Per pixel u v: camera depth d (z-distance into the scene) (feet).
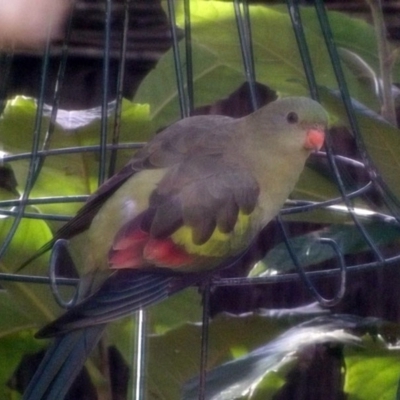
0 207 24.09
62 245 20.02
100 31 31.96
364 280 29.40
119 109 23.53
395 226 24.18
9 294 25.67
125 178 20.67
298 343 23.68
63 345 18.52
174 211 20.18
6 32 22.27
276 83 27.84
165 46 32.17
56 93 23.25
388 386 25.38
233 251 21.01
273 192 21.75
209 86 28.32
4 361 26.63
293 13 22.93
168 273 20.06
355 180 28.25
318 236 24.88
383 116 25.54
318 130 21.56
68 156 25.81
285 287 30.55
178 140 21.33
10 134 25.80
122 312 18.97
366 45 28.02
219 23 27.07
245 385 23.09
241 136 21.66
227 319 26.22
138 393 21.12
